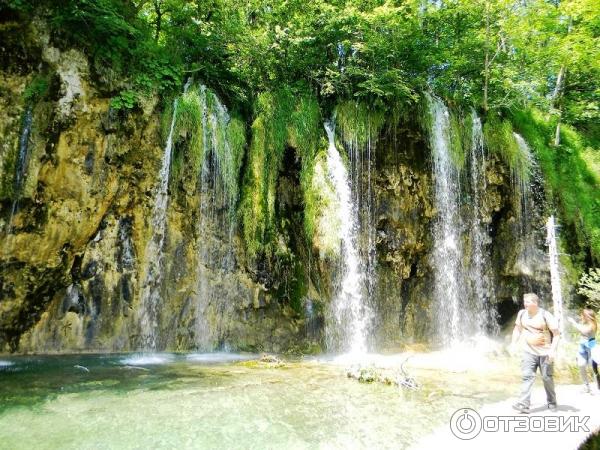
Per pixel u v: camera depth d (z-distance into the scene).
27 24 8.59
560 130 17.09
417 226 13.48
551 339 5.52
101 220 10.03
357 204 12.76
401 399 6.21
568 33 16.39
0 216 8.44
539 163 15.35
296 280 12.08
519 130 15.73
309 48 12.98
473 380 7.74
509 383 7.51
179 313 10.80
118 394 6.15
